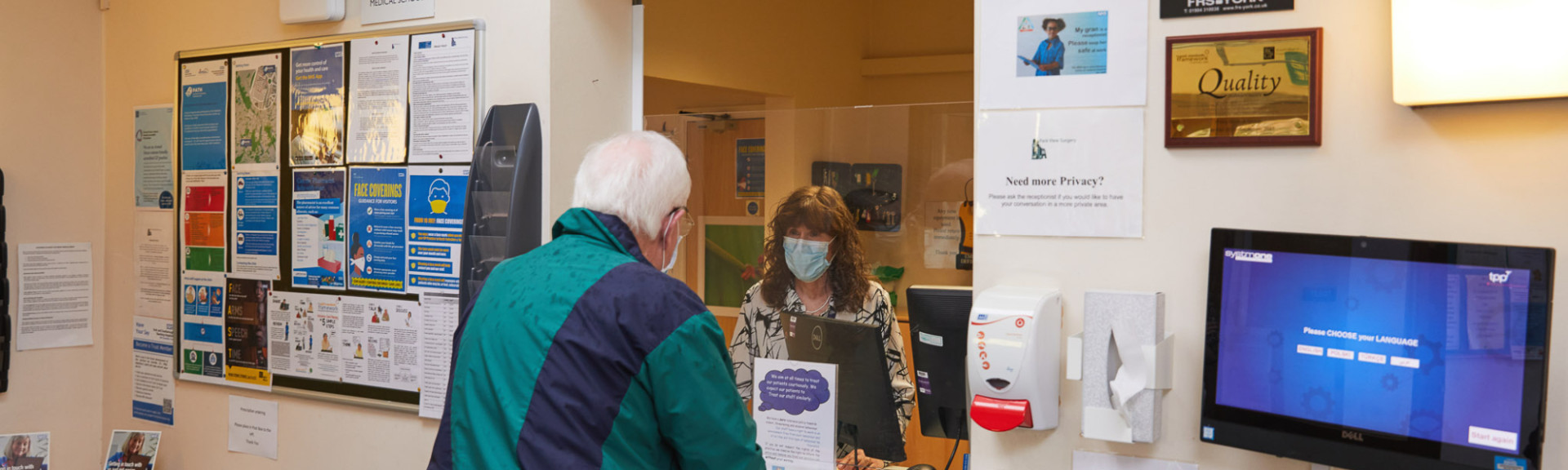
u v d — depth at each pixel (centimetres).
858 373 211
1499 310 132
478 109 238
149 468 284
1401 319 140
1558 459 144
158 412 301
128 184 305
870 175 227
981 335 171
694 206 247
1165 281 168
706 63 427
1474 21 139
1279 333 151
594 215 149
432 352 246
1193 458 168
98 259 310
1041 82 176
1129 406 164
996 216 181
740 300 242
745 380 238
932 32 591
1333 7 156
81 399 309
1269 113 159
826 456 215
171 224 296
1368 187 154
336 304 262
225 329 284
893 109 225
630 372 135
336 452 265
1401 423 140
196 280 290
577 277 141
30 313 294
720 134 245
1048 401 172
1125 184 170
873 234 228
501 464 134
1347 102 155
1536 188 144
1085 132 173
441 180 243
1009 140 179
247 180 278
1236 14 162
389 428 255
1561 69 133
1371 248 142
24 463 279
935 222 222
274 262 274
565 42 235
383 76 252
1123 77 170
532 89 232
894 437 209
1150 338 162
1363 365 143
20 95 288
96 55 307
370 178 255
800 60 519
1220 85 162
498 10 237
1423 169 151
